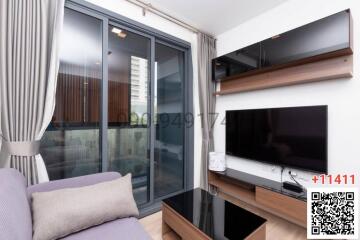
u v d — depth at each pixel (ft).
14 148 4.51
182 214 5.19
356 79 5.35
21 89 4.61
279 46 6.29
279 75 6.92
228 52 8.93
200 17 7.90
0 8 4.36
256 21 7.82
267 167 7.41
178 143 9.39
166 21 8.04
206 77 9.01
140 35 7.54
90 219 4.05
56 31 5.14
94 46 6.46
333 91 5.76
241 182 7.82
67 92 6.07
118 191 4.67
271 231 6.24
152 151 8.03
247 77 8.00
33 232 3.58
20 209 3.19
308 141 6.02
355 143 5.39
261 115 7.29
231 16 7.82
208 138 9.10
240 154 8.06
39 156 4.87
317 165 5.84
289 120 6.48
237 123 8.18
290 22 6.76
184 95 9.35
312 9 6.23
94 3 6.10
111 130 6.98
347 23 4.92
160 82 8.53
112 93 6.95
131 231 4.11
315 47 5.47
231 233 4.34
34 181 4.72
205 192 6.61
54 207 3.87
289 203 5.79
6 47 4.44
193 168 9.36
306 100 6.31
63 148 6.11
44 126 4.91
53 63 5.05
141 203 7.79
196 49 9.02
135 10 7.04
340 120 5.63
